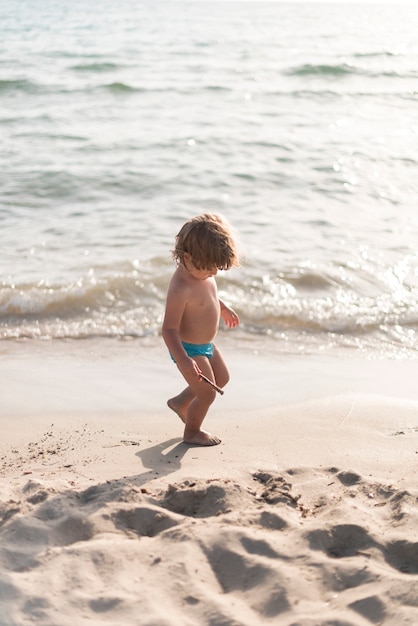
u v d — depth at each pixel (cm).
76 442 401
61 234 878
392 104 2005
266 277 754
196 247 367
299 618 225
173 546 265
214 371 402
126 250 820
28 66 2545
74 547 262
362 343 632
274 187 1131
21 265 765
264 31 4944
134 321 661
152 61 2861
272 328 662
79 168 1200
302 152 1367
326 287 743
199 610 231
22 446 396
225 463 361
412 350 618
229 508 298
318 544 268
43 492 304
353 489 318
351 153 1359
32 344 611
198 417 390
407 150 1396
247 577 249
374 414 448
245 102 1994
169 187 1115
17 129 1544
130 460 367
